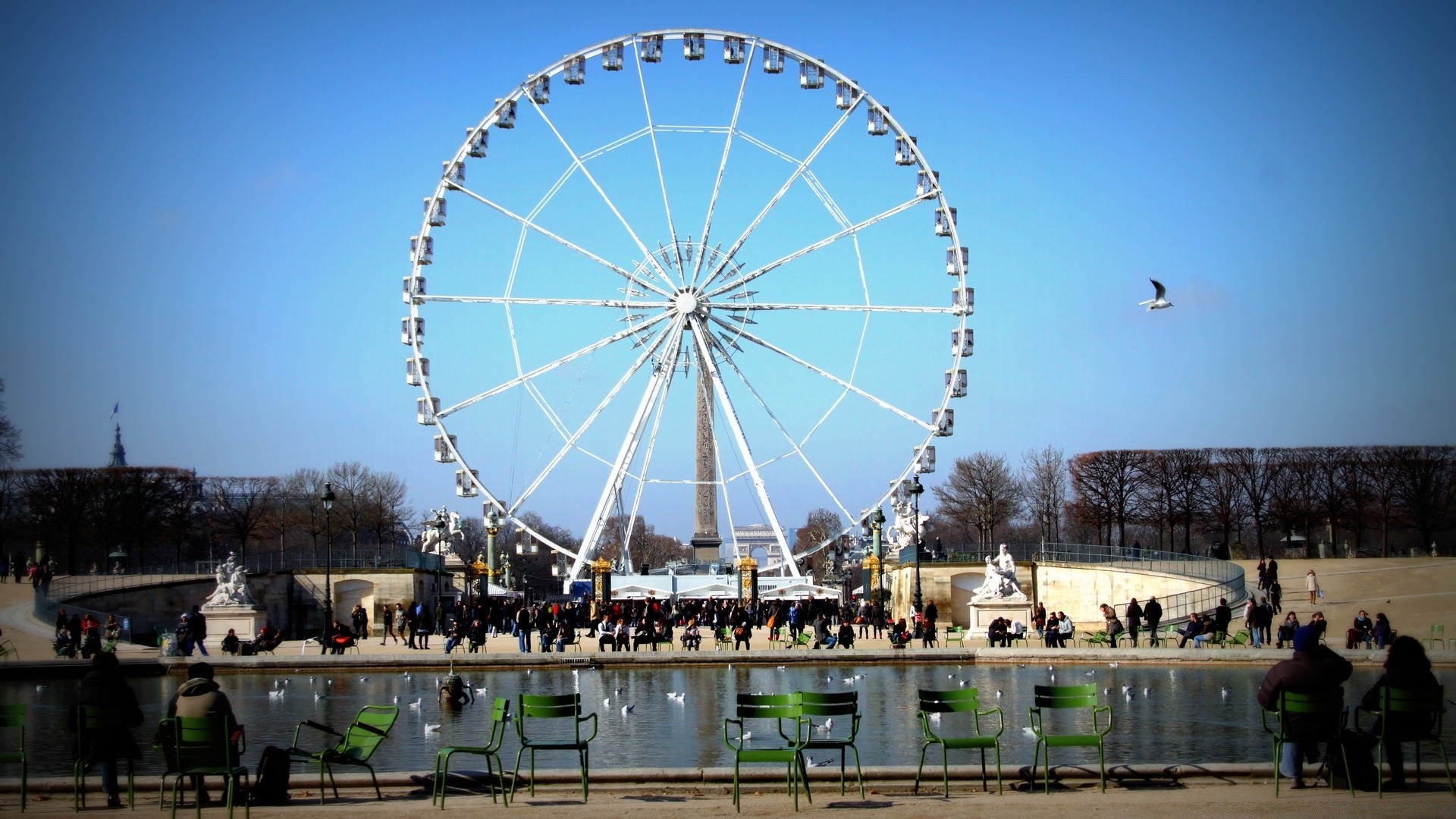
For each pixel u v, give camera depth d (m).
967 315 87.88
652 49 87.88
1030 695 42.66
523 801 24.19
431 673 53.47
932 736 24.78
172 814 22.27
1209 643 62.31
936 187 88.12
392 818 22.25
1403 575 82.06
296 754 26.58
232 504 144.50
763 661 55.47
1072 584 84.12
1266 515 118.81
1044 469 151.00
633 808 23.06
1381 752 23.84
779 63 87.94
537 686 48.16
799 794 24.58
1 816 23.22
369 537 156.62
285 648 69.50
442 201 88.81
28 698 45.50
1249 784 25.12
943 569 86.31
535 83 88.69
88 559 126.94
